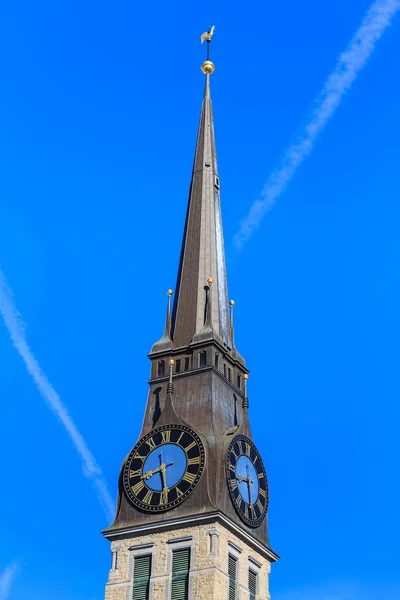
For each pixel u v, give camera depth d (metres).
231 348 146.50
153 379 143.12
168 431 135.75
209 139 161.62
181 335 145.25
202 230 153.12
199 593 125.81
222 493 131.62
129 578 130.50
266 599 134.12
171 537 130.25
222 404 139.75
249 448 138.50
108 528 133.38
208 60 167.12
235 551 131.38
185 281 149.75
